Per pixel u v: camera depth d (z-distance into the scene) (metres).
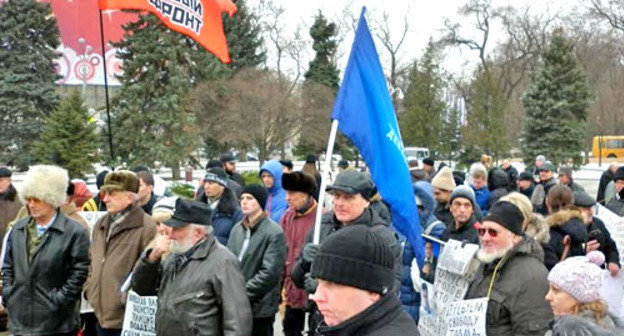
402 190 5.03
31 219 5.57
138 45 30.72
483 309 3.89
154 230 5.62
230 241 5.64
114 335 5.53
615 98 49.59
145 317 4.73
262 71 35.44
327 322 2.20
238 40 44.09
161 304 4.36
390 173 5.04
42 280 5.37
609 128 52.34
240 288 4.32
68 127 27.67
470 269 4.15
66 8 53.97
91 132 28.09
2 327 7.23
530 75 41.19
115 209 5.61
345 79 5.09
